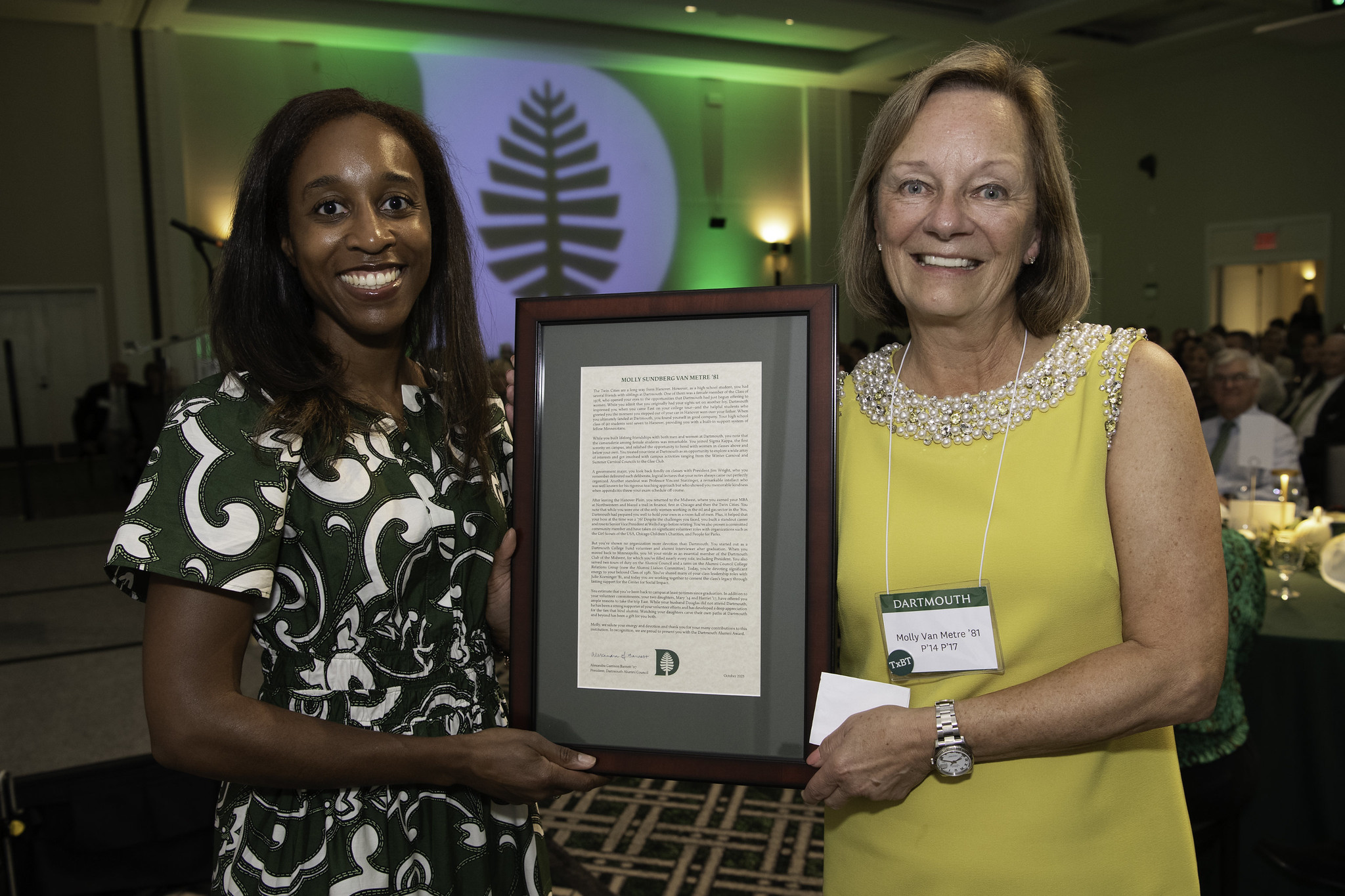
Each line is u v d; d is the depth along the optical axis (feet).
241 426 3.42
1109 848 3.54
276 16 35.60
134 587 3.39
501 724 4.06
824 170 47.93
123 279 37.04
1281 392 19.94
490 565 4.01
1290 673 7.36
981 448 3.70
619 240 44.57
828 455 3.67
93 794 7.90
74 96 36.47
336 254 3.58
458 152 40.96
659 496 3.87
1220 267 44.14
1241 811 6.52
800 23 39.99
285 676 3.61
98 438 31.96
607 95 43.73
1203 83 43.62
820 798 3.56
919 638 3.65
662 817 10.02
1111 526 3.51
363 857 3.58
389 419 3.79
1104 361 3.55
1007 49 3.67
